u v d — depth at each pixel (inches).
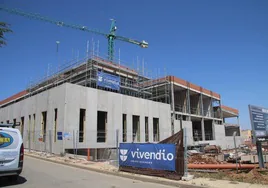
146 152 494.6
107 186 394.3
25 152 1097.4
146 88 1780.3
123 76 1566.2
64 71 1454.2
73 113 1072.8
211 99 2274.9
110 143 1212.5
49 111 1154.7
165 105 1612.9
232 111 2743.6
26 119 1393.9
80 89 1121.4
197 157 906.7
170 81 1755.7
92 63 1318.9
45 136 1140.5
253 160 741.3
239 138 2541.8
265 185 382.0
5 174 374.6
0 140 376.5
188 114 1884.8
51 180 438.0
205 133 2278.5
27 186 381.1
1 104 2369.6
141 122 1409.9
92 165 644.7
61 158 836.6
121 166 539.2
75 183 413.7
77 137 1063.0
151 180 440.5
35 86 1668.3
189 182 409.7
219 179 437.4
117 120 1268.5
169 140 488.4
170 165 454.3
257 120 596.1
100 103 1201.4
